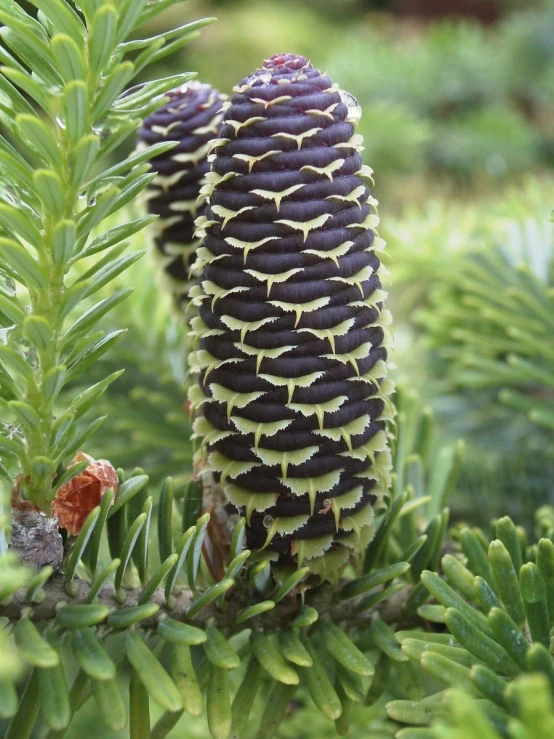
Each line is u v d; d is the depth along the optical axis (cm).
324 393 15
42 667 13
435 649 14
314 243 14
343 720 15
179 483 20
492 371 23
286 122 14
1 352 13
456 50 45
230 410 15
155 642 15
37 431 14
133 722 14
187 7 57
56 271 14
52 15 13
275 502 15
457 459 18
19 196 14
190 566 15
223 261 14
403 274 27
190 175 18
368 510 15
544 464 23
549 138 43
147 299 24
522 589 14
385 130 39
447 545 18
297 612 16
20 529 14
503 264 25
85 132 13
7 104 14
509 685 12
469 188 43
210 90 18
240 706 15
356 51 45
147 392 23
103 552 19
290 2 62
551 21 45
